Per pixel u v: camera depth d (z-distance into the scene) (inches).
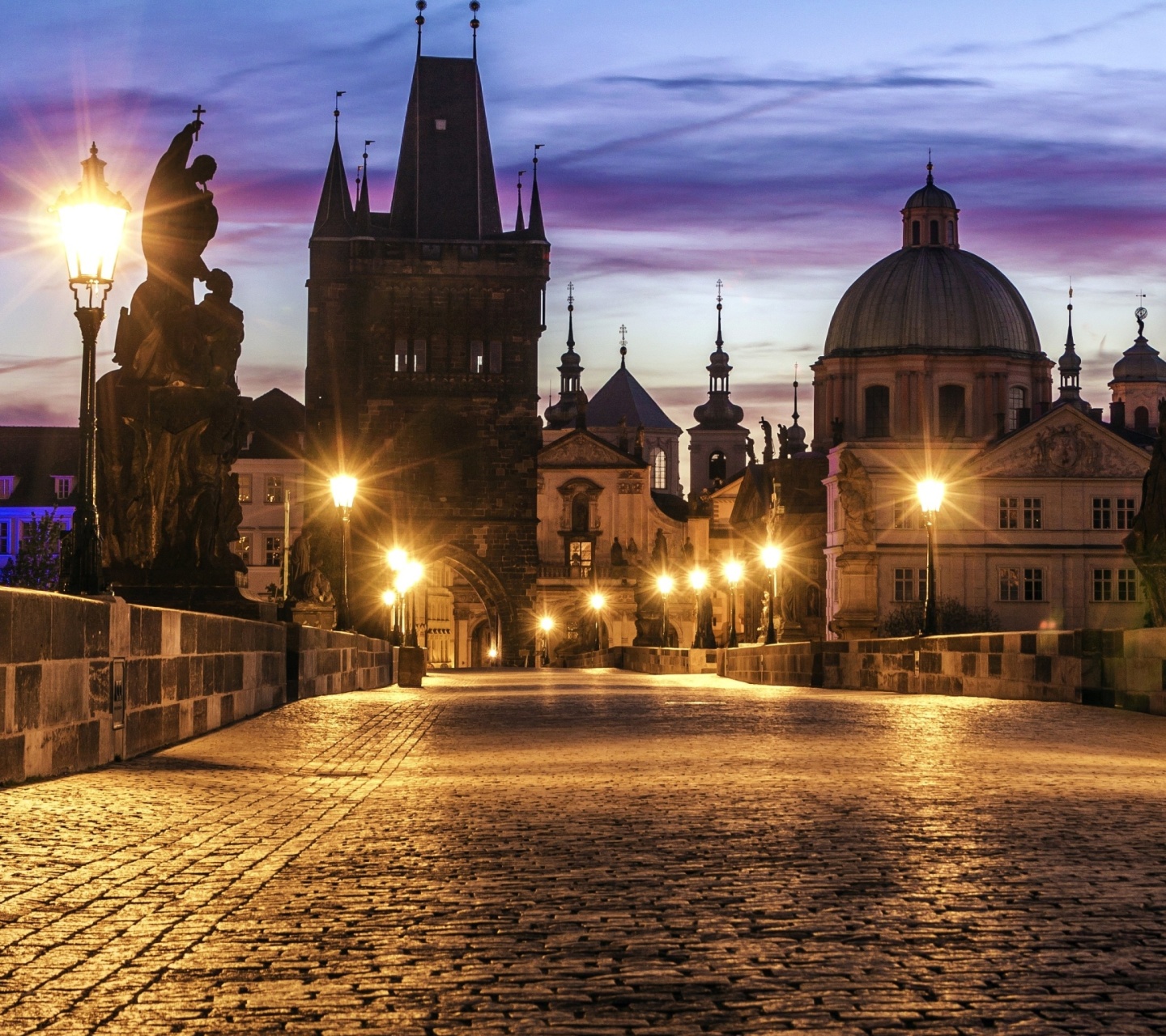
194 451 1257.4
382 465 5354.3
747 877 412.8
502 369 5447.8
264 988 306.0
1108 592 4854.8
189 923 364.5
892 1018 281.0
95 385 719.7
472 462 5433.1
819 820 516.7
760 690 1737.2
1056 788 598.2
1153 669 1002.7
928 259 5866.1
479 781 656.4
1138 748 782.5
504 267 5438.0
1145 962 319.6
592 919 364.5
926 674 1444.4
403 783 653.3
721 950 332.8
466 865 437.7
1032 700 1194.6
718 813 537.6
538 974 315.3
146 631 766.5
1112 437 4852.4
